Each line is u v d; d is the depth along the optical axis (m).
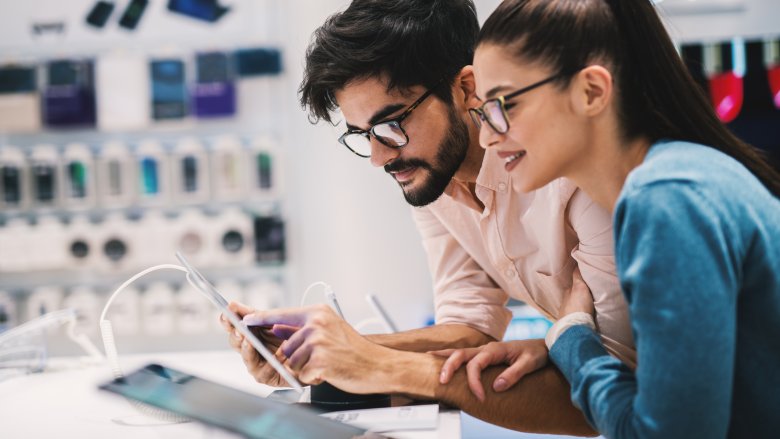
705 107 1.06
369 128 1.35
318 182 3.45
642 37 1.04
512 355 1.26
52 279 3.60
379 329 3.42
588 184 1.10
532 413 1.22
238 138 3.50
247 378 1.71
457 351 1.25
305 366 1.13
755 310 0.93
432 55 1.32
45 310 3.49
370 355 1.17
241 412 0.98
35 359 1.92
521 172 1.07
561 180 1.29
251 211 3.53
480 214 1.50
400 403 1.23
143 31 3.55
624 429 0.93
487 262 1.61
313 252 3.46
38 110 3.51
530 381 1.22
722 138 1.05
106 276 3.59
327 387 1.22
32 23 3.57
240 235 3.43
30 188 3.47
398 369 1.18
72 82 3.46
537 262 1.46
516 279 1.52
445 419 1.12
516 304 3.16
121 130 3.59
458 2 1.38
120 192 3.47
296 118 3.47
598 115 1.03
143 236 3.45
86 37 3.57
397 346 1.44
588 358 1.09
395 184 3.44
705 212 0.88
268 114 3.53
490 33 1.04
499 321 1.60
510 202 1.40
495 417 1.21
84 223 3.49
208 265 3.52
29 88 3.49
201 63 3.43
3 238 3.45
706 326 0.86
